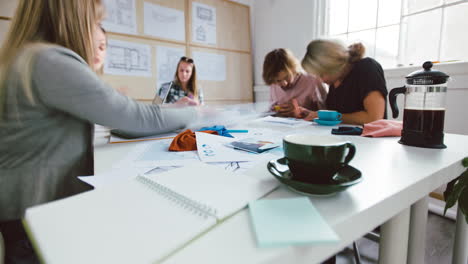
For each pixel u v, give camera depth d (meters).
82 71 0.52
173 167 0.46
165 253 0.20
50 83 0.49
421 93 0.60
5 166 0.48
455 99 1.44
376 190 0.33
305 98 1.81
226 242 0.22
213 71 2.62
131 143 0.70
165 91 1.58
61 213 0.26
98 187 0.36
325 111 1.07
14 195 0.49
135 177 0.37
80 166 0.57
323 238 0.21
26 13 0.54
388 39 1.90
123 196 0.30
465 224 0.77
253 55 2.96
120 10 2.05
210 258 0.20
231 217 0.26
